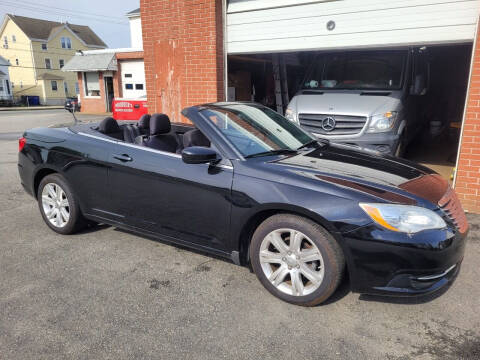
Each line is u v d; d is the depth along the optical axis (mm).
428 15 5211
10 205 5410
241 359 2361
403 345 2496
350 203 2650
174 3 7395
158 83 8078
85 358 2371
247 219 2992
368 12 5656
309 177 2889
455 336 2586
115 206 3793
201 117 3467
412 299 3020
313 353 2414
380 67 6852
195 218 3287
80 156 3908
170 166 3379
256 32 6785
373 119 5898
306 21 6227
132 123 4637
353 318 2777
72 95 52562
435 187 3031
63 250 3912
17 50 49969
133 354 2404
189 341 2523
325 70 7207
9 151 10070
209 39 7027
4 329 2648
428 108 10422
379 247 2562
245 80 10336
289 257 2893
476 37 4672
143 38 8062
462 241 2770
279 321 2740
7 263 3631
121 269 3512
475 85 4734
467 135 4875
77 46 52875
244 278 3354
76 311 2855
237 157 3176
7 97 47531
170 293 3107
